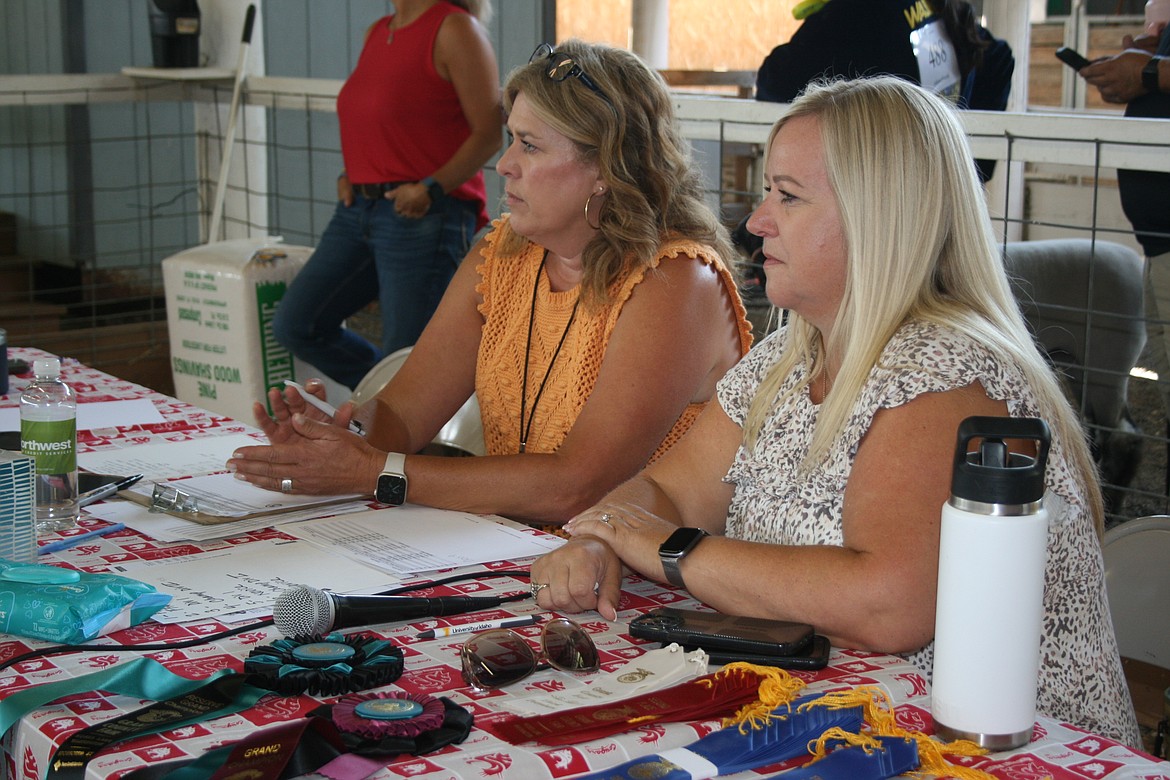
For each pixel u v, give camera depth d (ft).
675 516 5.62
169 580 4.89
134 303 20.94
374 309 17.47
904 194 4.75
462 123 12.39
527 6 16.29
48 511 5.52
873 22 10.30
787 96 10.65
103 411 7.68
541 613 4.74
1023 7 13.25
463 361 7.63
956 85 11.00
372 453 6.13
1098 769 3.44
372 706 3.55
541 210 6.78
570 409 6.92
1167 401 10.59
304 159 19.15
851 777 3.30
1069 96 18.13
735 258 7.58
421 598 4.60
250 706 3.70
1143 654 5.88
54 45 22.53
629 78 6.81
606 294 6.73
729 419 5.72
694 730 3.61
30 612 4.23
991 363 4.65
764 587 4.59
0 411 7.48
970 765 3.46
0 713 3.64
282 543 5.43
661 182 6.93
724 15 17.54
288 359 13.24
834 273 4.94
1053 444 4.65
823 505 4.98
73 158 21.66
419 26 12.03
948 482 4.49
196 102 17.01
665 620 4.44
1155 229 10.27
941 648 3.63
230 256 13.09
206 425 7.50
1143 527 5.92
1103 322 10.71
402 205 12.05
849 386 4.82
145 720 3.55
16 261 20.51
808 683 4.07
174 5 15.92
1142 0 17.42
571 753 3.43
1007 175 8.68
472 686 3.92
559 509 6.35
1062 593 4.74
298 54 19.19
